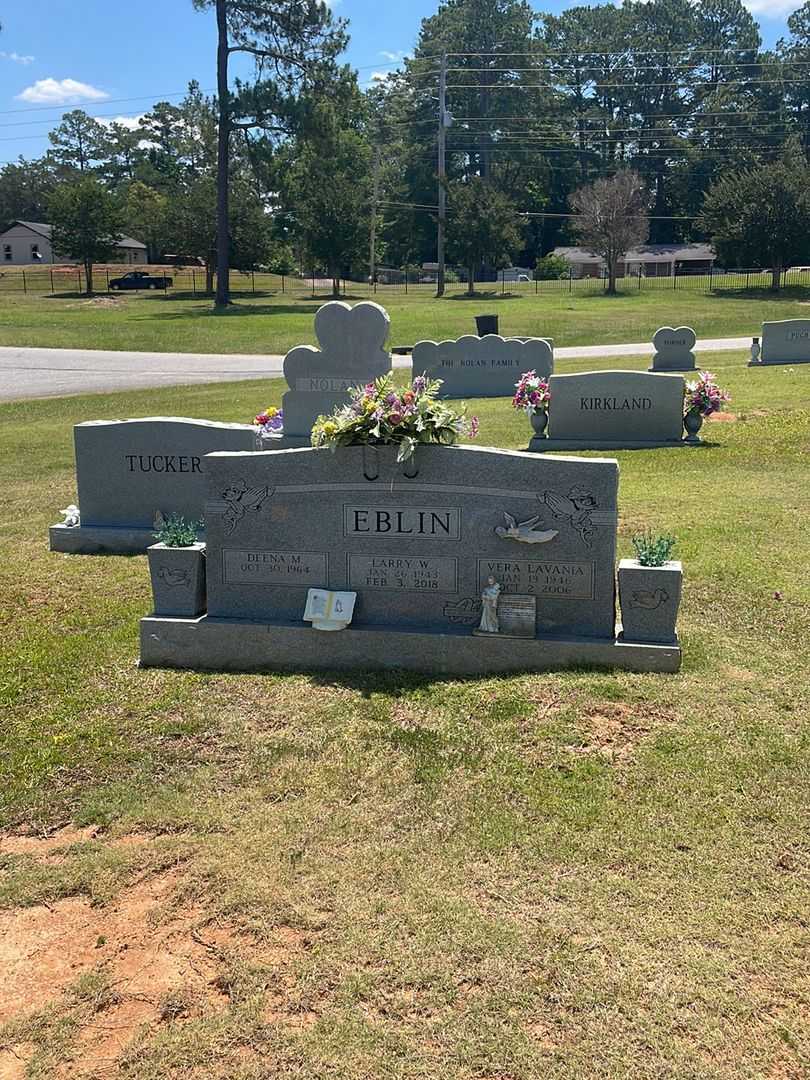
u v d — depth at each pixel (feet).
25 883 8.96
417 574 13.25
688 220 188.65
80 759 11.14
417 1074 6.72
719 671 12.78
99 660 14.03
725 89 187.52
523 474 12.71
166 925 8.33
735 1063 6.72
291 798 10.21
